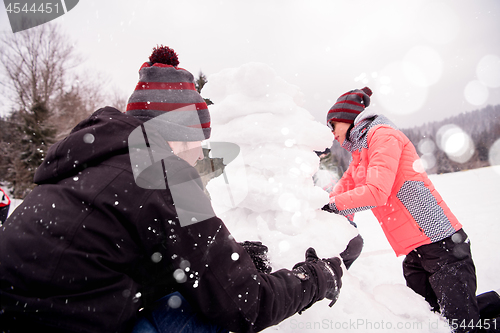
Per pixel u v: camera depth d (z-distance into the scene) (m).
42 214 0.68
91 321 0.63
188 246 0.73
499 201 4.84
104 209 0.68
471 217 3.91
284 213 1.30
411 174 1.48
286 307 0.83
